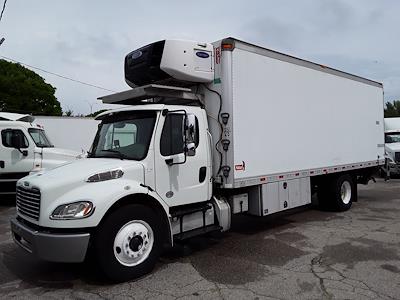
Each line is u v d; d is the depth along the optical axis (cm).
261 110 666
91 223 445
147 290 454
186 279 487
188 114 551
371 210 957
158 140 536
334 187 920
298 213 924
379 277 482
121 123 583
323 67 835
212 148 625
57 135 1936
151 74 623
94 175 475
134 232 486
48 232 448
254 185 666
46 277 505
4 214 976
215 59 624
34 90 4000
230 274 502
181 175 562
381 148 1087
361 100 986
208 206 609
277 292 441
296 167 750
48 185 459
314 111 805
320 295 430
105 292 452
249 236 702
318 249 609
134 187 489
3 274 518
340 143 892
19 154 1111
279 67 709
